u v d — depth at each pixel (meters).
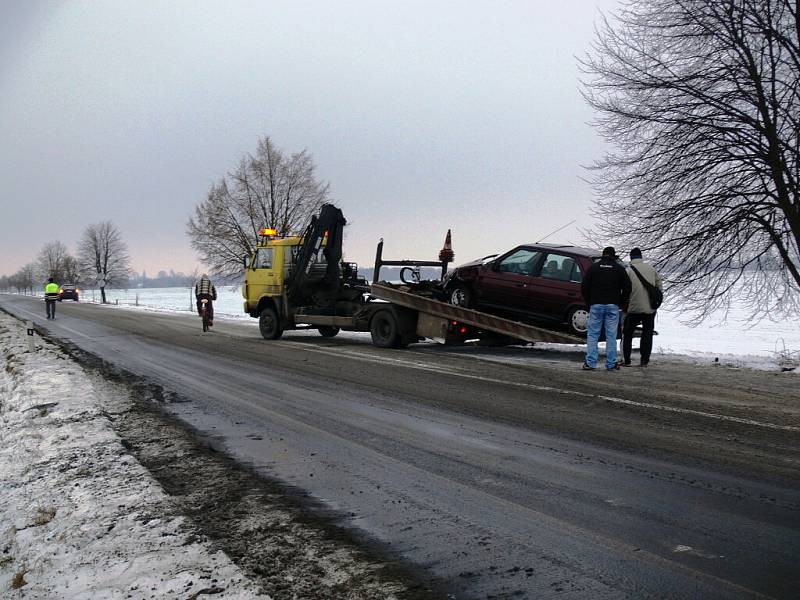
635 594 3.15
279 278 16.81
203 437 6.64
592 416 7.05
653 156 12.97
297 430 6.80
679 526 3.98
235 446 6.25
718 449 5.66
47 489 5.23
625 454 5.57
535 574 3.40
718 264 12.75
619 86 13.16
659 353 13.08
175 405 8.37
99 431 6.92
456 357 12.39
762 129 12.02
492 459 5.54
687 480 4.85
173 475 5.37
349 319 15.19
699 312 13.34
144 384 10.11
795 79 11.94
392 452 5.85
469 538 3.90
